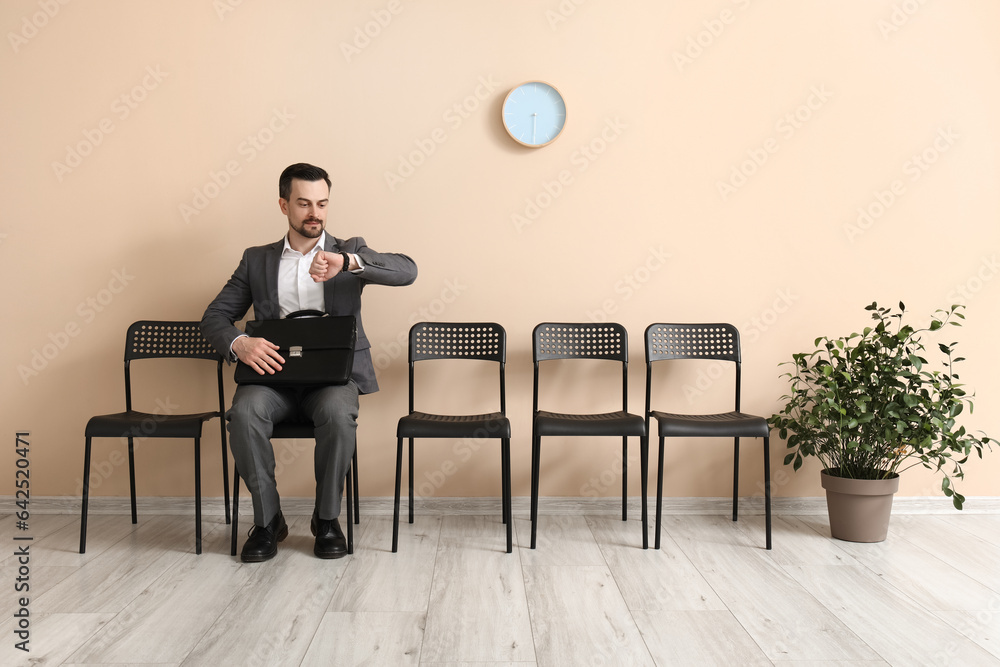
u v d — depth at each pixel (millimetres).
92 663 1370
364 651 1427
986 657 1421
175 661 1380
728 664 1381
